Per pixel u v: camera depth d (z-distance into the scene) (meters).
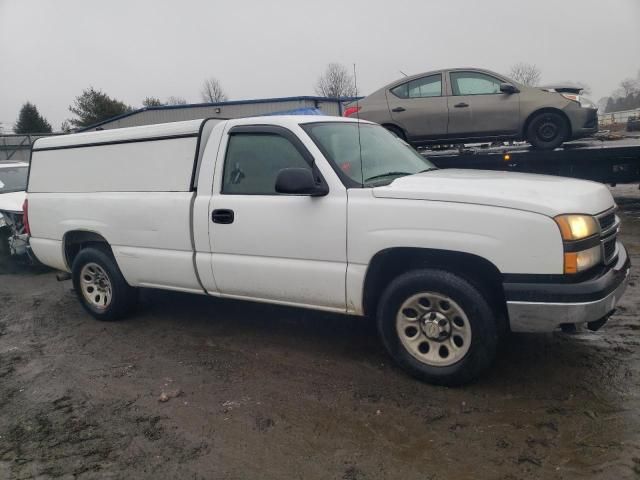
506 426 2.92
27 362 4.31
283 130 3.77
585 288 2.90
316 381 3.61
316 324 4.71
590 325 3.33
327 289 3.59
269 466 2.72
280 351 4.17
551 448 2.70
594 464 2.55
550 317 2.96
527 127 8.66
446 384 3.37
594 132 8.65
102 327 5.04
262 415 3.21
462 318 3.22
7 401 3.63
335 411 3.21
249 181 3.90
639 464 2.53
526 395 3.23
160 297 5.81
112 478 2.70
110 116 49.47
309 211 3.57
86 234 5.00
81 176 4.95
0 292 6.71
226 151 4.02
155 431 3.11
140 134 4.48
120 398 3.56
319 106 21.77
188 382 3.73
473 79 8.84
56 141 5.18
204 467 2.75
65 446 3.02
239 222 3.87
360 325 4.60
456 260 3.29
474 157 9.37
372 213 3.34
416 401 3.25
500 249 3.00
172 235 4.27
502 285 3.04
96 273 5.13
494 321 3.17
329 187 3.53
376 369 3.73
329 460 2.74
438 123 8.90
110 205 4.65
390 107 9.07
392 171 3.86
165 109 24.00
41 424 3.29
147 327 4.93
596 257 3.07
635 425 2.84
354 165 3.68
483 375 3.49
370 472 2.62
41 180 5.34
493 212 3.01
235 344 4.38
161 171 4.36
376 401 3.29
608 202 3.47
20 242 7.35
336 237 3.47
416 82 9.05
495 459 2.65
